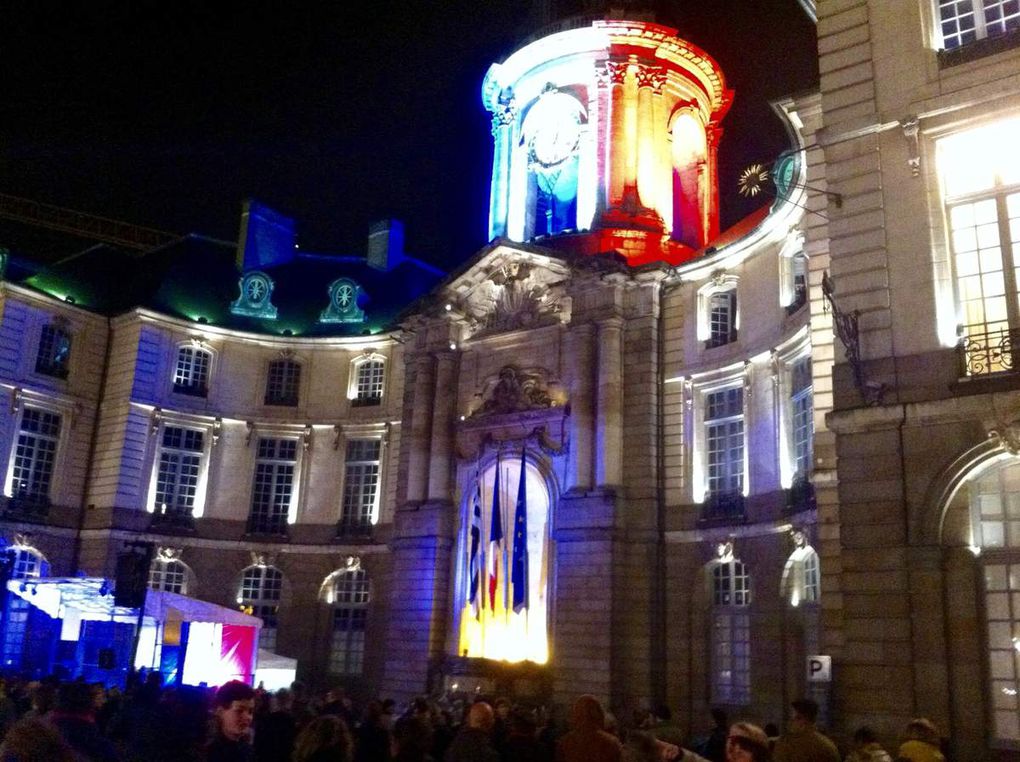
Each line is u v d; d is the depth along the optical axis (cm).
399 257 3847
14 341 3102
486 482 2816
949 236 1362
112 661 2041
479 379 2897
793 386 2264
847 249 1414
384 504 3256
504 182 3391
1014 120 1334
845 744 1247
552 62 3294
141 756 641
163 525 3189
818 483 1791
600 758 669
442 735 1111
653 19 3316
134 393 3206
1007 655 1206
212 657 2280
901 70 1430
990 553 1241
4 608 2450
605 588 2392
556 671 2422
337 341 3447
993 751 1178
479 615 2689
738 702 2262
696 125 3391
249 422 3388
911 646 1234
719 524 2367
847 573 1300
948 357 1297
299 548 3309
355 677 3136
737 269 2498
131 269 3581
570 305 2730
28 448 3119
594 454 2555
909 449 1290
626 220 3000
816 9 1555
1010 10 1380
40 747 384
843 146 1456
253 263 3706
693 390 2541
